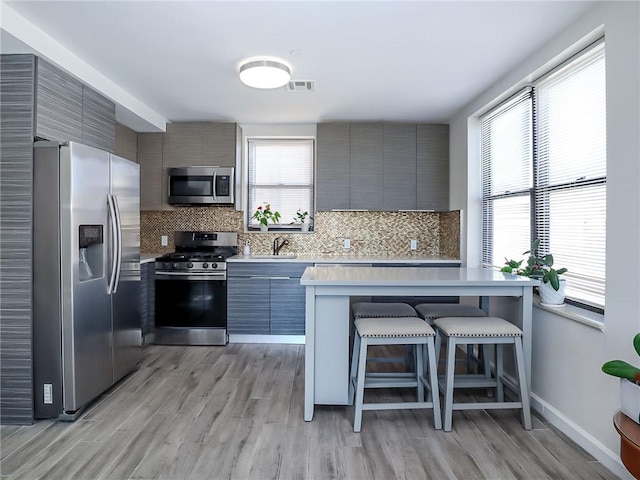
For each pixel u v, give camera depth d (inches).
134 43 101.6
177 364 137.9
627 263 74.1
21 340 96.0
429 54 107.3
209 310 161.5
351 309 127.5
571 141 99.7
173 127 173.5
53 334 96.3
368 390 116.8
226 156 173.5
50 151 95.7
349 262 162.4
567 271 99.1
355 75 122.1
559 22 90.7
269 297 161.9
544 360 100.1
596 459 80.8
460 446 85.8
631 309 73.3
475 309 111.4
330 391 99.0
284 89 134.4
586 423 84.9
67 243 95.7
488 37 98.0
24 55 96.0
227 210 185.5
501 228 137.1
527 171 119.3
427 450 84.2
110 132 129.6
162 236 185.5
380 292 97.9
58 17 89.3
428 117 168.4
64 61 104.2
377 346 159.9
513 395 112.2
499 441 87.9
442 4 83.9
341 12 87.4
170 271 161.3
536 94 114.2
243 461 80.1
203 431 92.1
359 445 86.2
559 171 104.4
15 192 95.7
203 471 76.8
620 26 75.8
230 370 132.0
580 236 96.3
